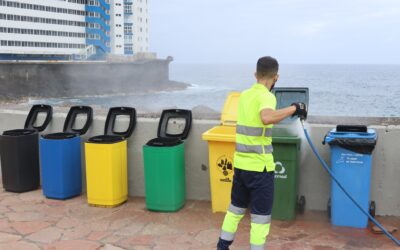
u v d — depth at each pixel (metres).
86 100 70.75
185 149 5.99
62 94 69.94
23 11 79.38
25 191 6.42
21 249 4.45
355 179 4.79
